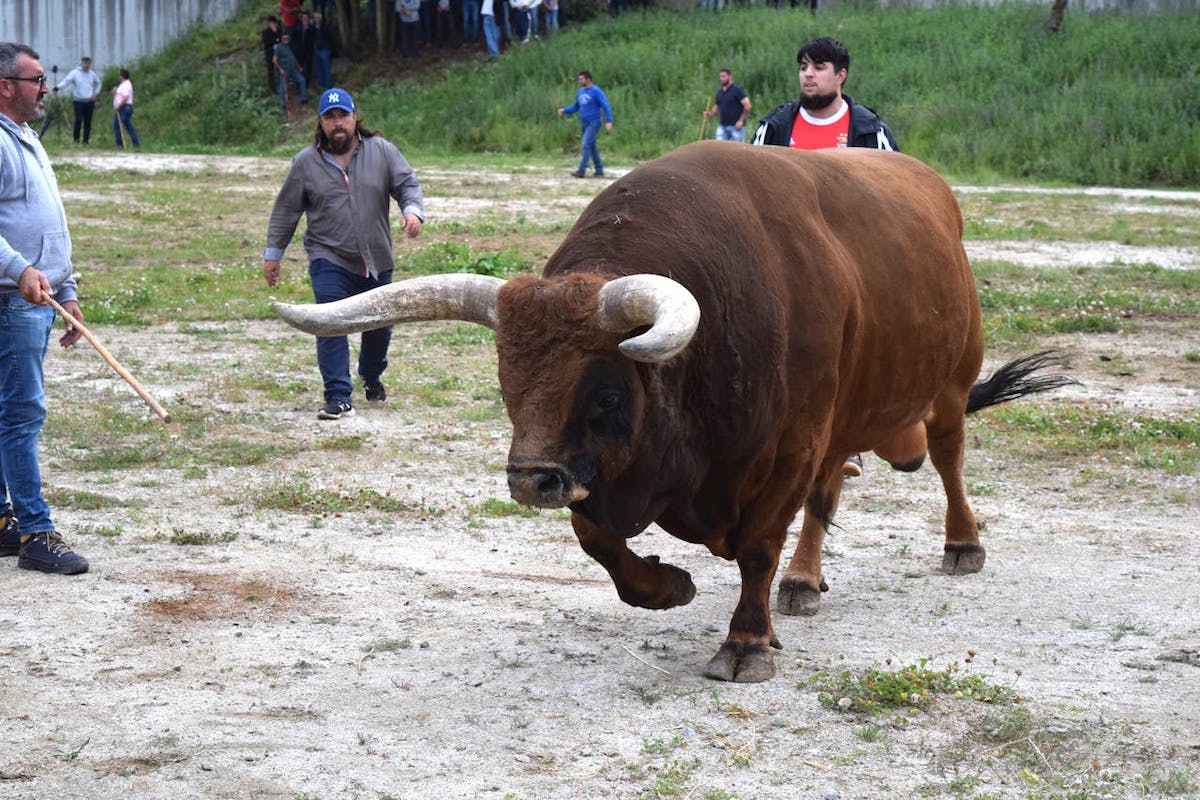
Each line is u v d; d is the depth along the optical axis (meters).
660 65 49.03
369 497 10.57
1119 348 17.09
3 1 59.69
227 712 6.58
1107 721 6.46
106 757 6.05
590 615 8.09
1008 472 11.75
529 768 5.96
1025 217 30.45
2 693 6.77
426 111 50.78
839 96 10.11
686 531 6.80
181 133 53.91
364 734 6.32
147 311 19.33
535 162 43.81
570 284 5.88
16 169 8.68
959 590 8.65
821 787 5.76
